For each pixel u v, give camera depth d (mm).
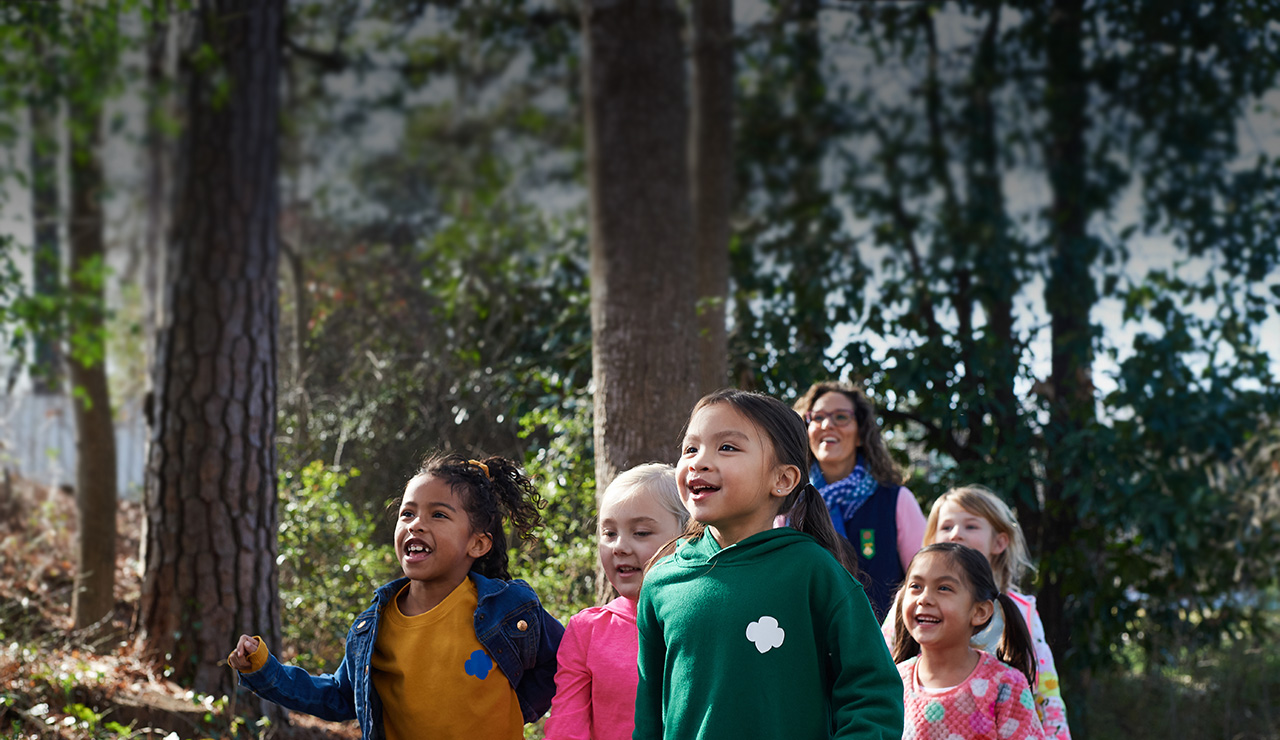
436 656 2311
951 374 6848
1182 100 7094
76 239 6680
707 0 6461
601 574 4352
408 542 2363
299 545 6117
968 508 3248
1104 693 7121
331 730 4777
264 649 2301
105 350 6871
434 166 8172
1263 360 6707
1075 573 6777
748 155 7504
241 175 5055
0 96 6324
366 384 7902
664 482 2430
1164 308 6836
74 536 7633
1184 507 6395
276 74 5387
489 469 2625
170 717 4191
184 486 4711
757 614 1759
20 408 8258
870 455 3631
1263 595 6875
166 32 6082
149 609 4676
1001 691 2566
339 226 8359
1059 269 6922
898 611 2801
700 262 6266
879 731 1606
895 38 7391
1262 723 6684
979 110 7395
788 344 7125
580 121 7875
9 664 4289
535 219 7902
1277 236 6852
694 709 1767
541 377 6711
